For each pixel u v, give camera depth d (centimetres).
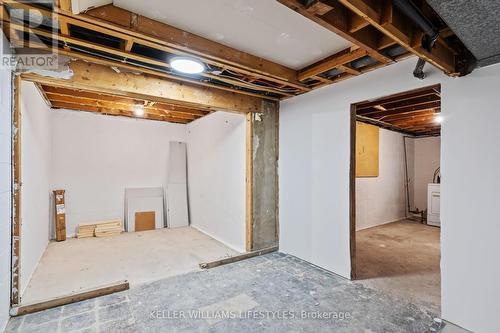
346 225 297
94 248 407
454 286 211
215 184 471
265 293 257
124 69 279
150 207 554
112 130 532
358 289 268
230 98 354
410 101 399
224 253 381
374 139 575
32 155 311
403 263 345
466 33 152
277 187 400
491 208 194
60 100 424
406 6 139
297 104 364
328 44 238
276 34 221
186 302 239
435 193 586
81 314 218
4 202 202
